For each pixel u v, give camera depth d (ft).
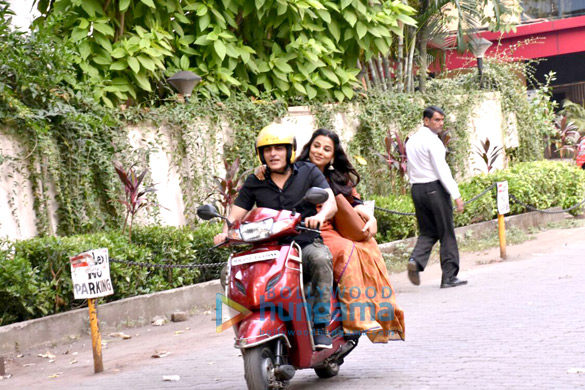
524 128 69.51
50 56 37.68
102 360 27.45
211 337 30.78
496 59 70.33
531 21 106.73
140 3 45.91
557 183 60.85
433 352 23.99
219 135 46.47
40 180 37.50
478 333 25.85
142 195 39.88
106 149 40.37
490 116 66.59
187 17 48.88
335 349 21.15
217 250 40.55
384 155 55.11
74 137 38.81
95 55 43.75
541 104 75.36
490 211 54.70
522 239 51.01
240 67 49.88
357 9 51.62
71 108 37.76
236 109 46.96
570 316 26.91
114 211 40.24
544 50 105.50
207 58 48.42
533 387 18.93
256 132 47.93
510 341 24.18
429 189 36.45
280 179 20.76
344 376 22.52
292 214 19.36
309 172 20.92
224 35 47.42
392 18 53.98
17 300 32.24
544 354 22.12
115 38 45.70
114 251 34.71
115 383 24.32
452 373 21.12
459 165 61.05
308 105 51.72
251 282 18.74
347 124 54.08
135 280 35.68
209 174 44.88
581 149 75.97
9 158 36.01
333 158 22.57
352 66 54.70
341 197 21.79
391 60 67.82
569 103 105.19
